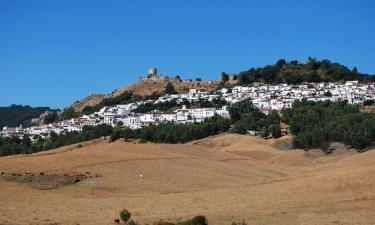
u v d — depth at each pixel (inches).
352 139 7047.2
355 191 3356.3
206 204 3248.0
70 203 3361.2
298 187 3634.4
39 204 3319.4
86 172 4584.2
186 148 6397.6
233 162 5826.8
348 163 5157.5
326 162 6451.8
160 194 3782.0
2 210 3061.0
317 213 2871.6
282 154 6914.4
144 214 2938.0
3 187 3843.5
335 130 7362.2
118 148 6166.3
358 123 7608.3
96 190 3944.4
